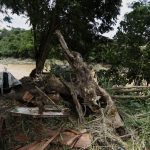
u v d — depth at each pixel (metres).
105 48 12.07
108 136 5.12
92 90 5.71
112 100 5.89
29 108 5.66
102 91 5.80
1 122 5.34
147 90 6.80
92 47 13.37
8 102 6.11
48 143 4.92
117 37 11.20
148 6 11.02
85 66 5.98
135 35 10.88
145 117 5.90
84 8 12.91
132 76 10.49
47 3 12.51
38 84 6.68
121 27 11.26
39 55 12.77
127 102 6.39
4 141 5.13
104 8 13.36
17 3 12.76
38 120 5.40
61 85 6.10
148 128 5.55
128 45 10.91
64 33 12.87
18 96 6.19
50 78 6.22
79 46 13.29
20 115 5.27
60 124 5.38
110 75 10.70
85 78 5.86
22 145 5.04
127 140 5.33
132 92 6.84
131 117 5.78
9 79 7.02
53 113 5.38
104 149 4.99
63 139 5.05
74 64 6.04
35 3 12.51
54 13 12.35
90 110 5.81
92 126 5.32
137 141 5.27
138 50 10.72
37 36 13.27
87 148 4.93
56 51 12.76
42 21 12.59
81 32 13.07
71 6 12.03
